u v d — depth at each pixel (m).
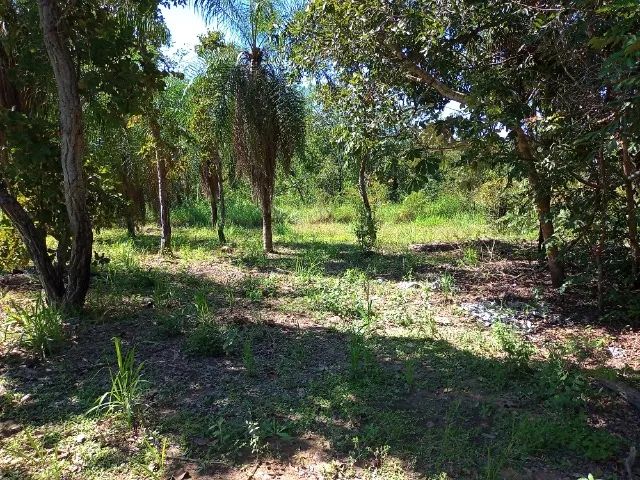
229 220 18.22
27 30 5.36
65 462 2.91
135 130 10.99
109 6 6.12
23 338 4.59
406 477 2.81
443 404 3.64
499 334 4.61
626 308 5.72
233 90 9.61
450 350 4.65
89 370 4.11
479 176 14.32
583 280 5.78
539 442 3.09
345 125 6.76
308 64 6.51
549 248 6.18
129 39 5.50
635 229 5.57
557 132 4.99
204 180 15.20
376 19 5.58
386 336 5.06
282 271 8.36
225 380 3.96
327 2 5.91
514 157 5.31
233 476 2.82
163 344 4.68
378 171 6.40
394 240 12.72
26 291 6.64
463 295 6.85
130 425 3.25
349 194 21.97
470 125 4.94
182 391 3.76
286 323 5.44
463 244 11.41
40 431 3.23
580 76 4.90
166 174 11.30
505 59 5.49
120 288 6.59
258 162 10.03
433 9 5.31
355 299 6.27
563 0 4.43
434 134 5.84
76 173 5.06
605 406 3.60
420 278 7.96
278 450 3.06
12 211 5.15
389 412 3.48
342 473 2.84
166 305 5.88
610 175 5.62
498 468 2.84
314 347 4.70
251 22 9.56
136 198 13.12
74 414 3.43
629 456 2.92
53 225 5.62
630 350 4.75
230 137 9.93
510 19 5.08
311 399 3.66
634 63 3.04
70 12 5.07
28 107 5.84
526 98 5.63
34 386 3.83
